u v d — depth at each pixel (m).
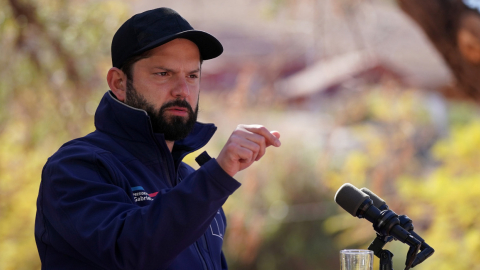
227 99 17.50
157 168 3.89
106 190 3.19
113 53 3.96
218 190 2.86
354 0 14.04
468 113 22.84
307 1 14.75
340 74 18.11
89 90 12.73
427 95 19.50
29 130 13.01
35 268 14.30
